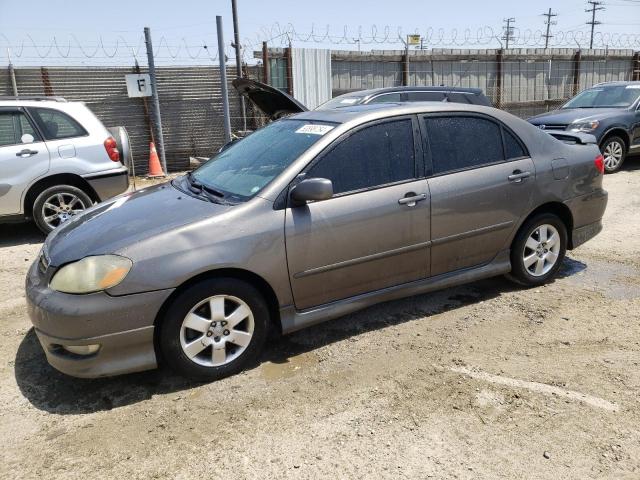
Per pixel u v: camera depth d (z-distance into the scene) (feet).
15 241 23.73
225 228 11.27
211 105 41.47
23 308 16.07
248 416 10.41
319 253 12.13
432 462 8.99
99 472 9.04
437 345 12.92
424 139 13.61
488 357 12.30
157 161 39.06
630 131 34.86
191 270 10.84
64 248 11.39
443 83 52.21
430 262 13.78
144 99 39.32
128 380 11.84
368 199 12.63
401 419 10.15
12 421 10.55
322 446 9.48
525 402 10.53
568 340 12.98
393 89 32.19
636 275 17.02
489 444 9.39
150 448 9.60
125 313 10.54
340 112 14.06
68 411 10.82
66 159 22.91
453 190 13.70
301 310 12.35
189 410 10.68
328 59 46.50
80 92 37.88
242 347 11.81
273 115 34.50
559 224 15.93
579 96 39.29
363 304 13.07
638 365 11.76
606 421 9.91
